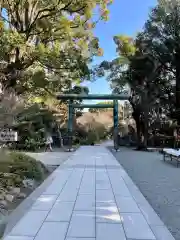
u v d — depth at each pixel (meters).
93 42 10.86
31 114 6.48
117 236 4.11
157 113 24.55
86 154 17.23
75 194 6.59
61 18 9.43
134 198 6.28
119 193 6.73
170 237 4.11
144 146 21.61
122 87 23.41
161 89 23.16
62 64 10.09
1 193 5.99
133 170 10.65
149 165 12.13
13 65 8.82
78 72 10.62
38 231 4.25
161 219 4.97
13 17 9.47
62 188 7.22
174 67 23.19
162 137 24.36
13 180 6.70
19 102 5.82
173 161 13.64
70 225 4.52
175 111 22.91
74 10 9.74
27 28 9.31
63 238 4.00
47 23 9.14
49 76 10.62
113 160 13.80
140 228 4.44
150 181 8.43
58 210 5.32
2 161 5.11
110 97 23.34
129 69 22.06
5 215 4.95
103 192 6.82
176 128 24.05
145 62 21.56
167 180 8.59
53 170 10.47
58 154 16.98
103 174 9.45
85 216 4.98
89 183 7.89
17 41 8.09
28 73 9.62
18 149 12.88
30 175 7.86
